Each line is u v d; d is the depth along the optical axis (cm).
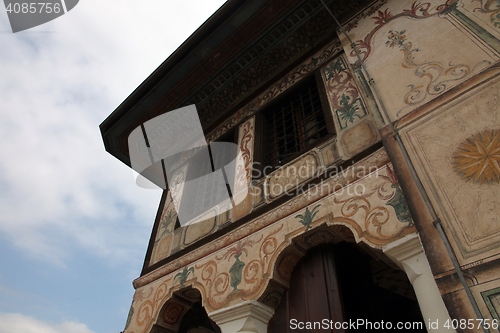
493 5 299
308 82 497
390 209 268
